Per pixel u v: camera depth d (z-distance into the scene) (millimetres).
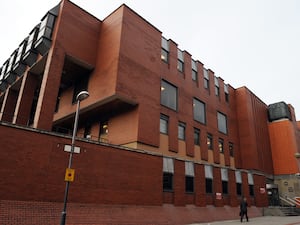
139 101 20906
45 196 12484
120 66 20031
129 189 16031
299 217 25938
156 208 17203
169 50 26734
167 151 22719
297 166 37000
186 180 20875
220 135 31734
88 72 23438
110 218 14258
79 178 13914
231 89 37812
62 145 13789
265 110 42406
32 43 22078
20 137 12422
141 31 23203
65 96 26094
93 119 25047
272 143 40531
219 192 23703
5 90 28938
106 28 23125
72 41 21156
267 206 31188
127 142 20484
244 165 34312
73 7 22078
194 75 30234
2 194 11273
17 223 11180
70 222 12695
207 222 19953
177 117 24984
